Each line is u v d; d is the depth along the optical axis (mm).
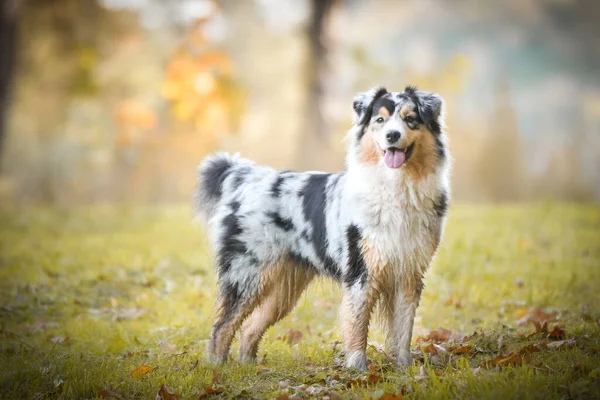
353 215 6941
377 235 6844
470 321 8852
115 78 35281
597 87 55938
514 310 9320
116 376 6992
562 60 56594
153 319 9672
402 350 7023
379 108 6980
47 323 9391
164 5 36938
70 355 7797
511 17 55250
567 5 55750
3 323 9344
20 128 38375
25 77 32562
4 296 10492
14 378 6938
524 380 5801
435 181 6969
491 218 16906
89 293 10773
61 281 11312
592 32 56531
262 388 6551
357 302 6941
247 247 7590
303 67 27359
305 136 26828
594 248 12930
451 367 6480
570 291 9992
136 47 35688
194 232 15945
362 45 29641
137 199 37531
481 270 11461
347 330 6984
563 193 41656
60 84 32844
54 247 14477
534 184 42625
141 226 17391
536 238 14047
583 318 8375
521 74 55500
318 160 26531
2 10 25641
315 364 7305
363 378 6445
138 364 7457
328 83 26750
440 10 53594
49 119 37281
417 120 6891
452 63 29781
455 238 13992
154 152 37250
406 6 47750
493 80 51500
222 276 7723
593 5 55875
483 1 54094
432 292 10273
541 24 56469
